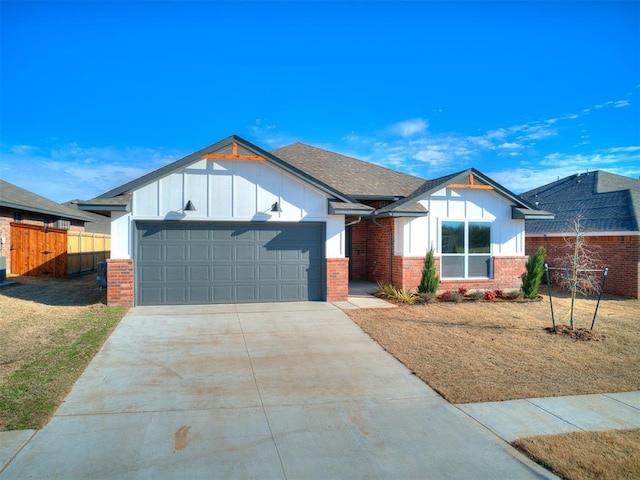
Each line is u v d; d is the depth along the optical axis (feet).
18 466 13.43
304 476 13.42
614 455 14.80
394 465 14.14
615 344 29.30
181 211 38.99
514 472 13.85
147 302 38.93
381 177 58.03
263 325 32.71
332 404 18.86
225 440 15.51
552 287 58.75
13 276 56.75
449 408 18.62
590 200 62.59
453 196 48.26
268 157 39.93
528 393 20.36
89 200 36.83
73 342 26.53
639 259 49.39
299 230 42.04
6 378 20.38
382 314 36.91
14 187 69.92
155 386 20.47
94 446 14.79
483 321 35.22
